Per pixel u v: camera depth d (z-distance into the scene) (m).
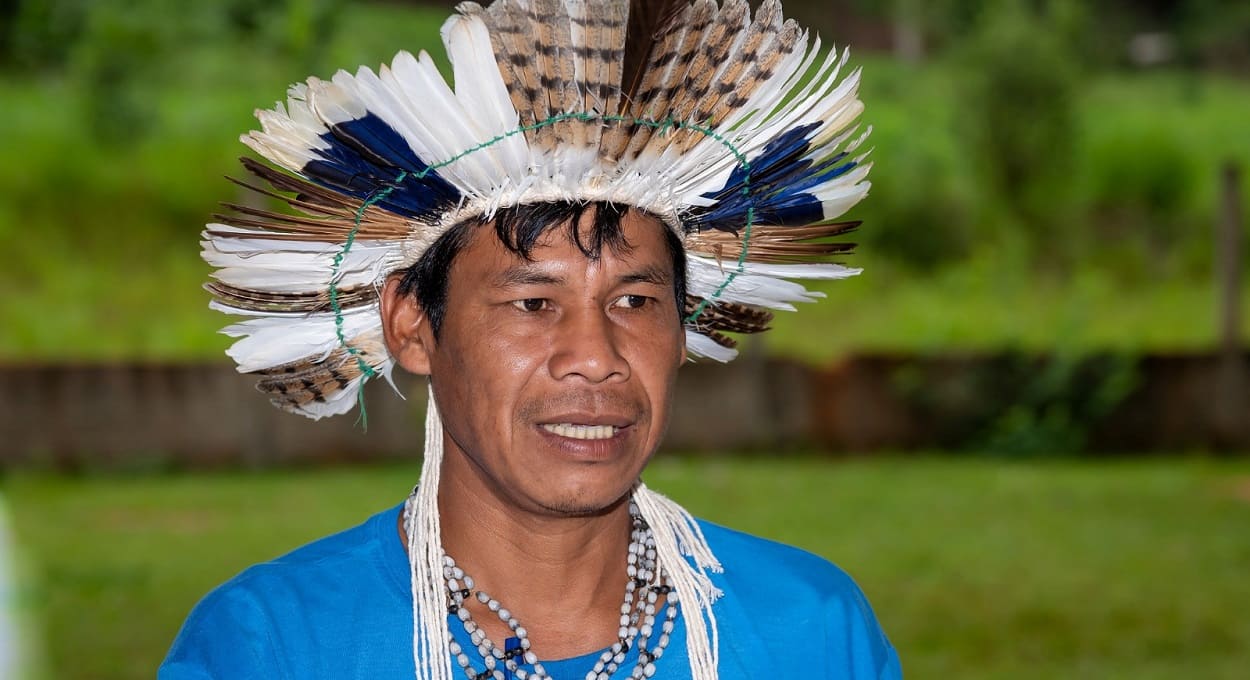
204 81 31.70
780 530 15.30
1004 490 17.98
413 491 3.36
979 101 33.44
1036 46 33.75
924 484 18.39
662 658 3.25
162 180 29.16
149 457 19.72
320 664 3.05
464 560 3.26
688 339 3.76
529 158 2.95
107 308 25.67
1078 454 21.22
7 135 29.53
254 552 14.20
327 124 2.95
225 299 3.27
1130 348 23.67
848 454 21.17
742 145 3.16
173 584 12.85
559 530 3.21
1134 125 36.62
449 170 2.98
